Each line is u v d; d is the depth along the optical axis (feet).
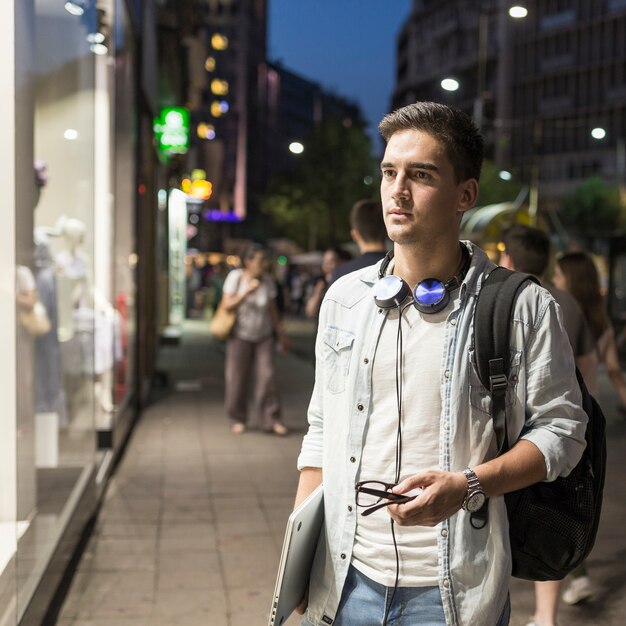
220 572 16.38
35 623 12.85
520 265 13.38
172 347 66.18
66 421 17.38
